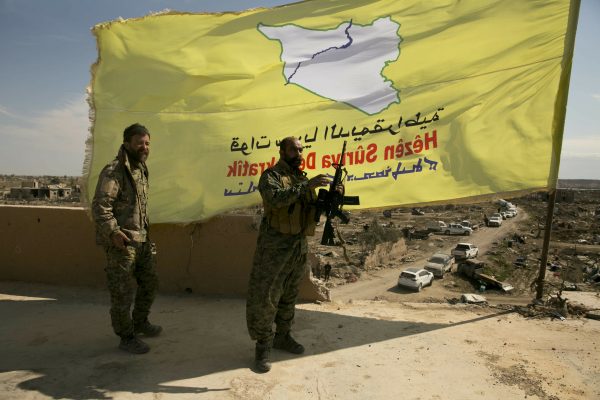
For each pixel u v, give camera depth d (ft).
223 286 16.21
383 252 122.72
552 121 14.20
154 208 15.70
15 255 17.39
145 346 10.90
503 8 14.80
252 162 15.71
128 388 8.98
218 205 15.61
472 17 15.05
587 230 182.29
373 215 241.76
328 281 96.99
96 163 15.75
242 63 16.08
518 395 9.08
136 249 10.47
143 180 10.86
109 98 16.08
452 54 15.11
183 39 16.28
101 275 16.84
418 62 15.31
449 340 11.99
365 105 15.48
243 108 16.02
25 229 17.24
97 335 12.07
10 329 12.50
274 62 16.07
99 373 9.65
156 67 16.19
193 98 16.15
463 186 14.48
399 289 92.58
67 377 9.43
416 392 9.09
